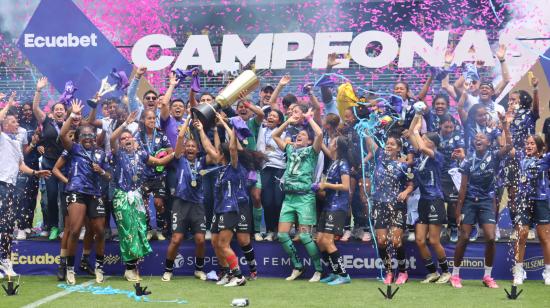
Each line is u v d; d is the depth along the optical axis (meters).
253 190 8.50
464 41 9.77
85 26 10.09
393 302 6.96
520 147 8.53
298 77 11.05
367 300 7.06
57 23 10.09
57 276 8.45
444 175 8.49
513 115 8.67
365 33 10.02
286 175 8.27
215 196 7.98
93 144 8.02
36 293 7.44
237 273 7.89
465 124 8.68
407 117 8.56
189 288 7.72
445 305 6.80
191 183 8.13
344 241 8.41
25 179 8.66
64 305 6.82
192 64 10.09
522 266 8.00
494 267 8.23
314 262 8.20
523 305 6.79
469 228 7.74
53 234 8.62
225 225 7.86
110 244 8.56
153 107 8.70
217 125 8.38
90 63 10.10
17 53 11.95
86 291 7.55
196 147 8.17
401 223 8.01
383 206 8.04
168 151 8.47
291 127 8.71
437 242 7.96
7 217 8.38
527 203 7.94
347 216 8.44
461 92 9.03
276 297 7.23
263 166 8.48
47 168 8.62
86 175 7.95
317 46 10.04
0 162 8.23
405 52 9.91
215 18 11.62
